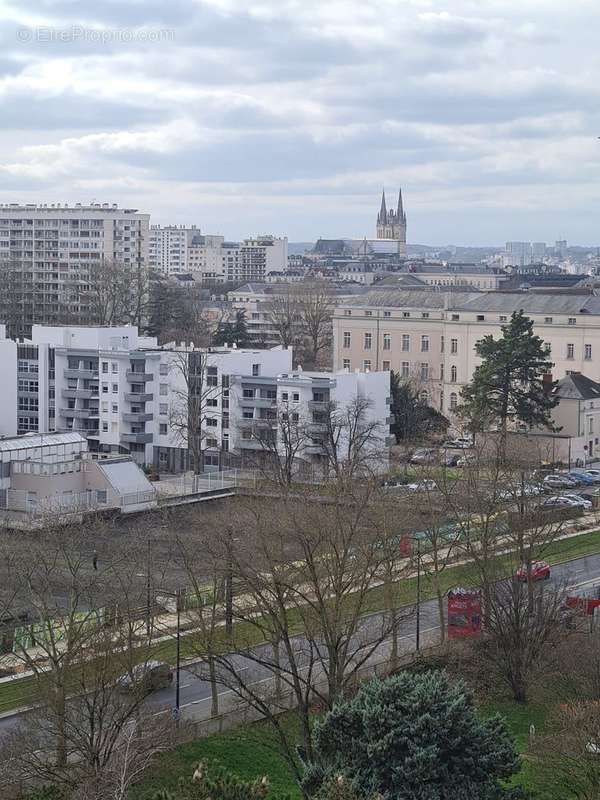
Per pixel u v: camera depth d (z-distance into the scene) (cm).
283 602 9088
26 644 9781
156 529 13362
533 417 19388
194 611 10456
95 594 10188
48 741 7938
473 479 12925
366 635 10088
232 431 18938
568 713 7719
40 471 15488
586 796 6838
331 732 6631
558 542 14375
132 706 7975
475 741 6500
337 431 17888
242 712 9056
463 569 11850
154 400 19488
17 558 10262
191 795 5847
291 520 9762
